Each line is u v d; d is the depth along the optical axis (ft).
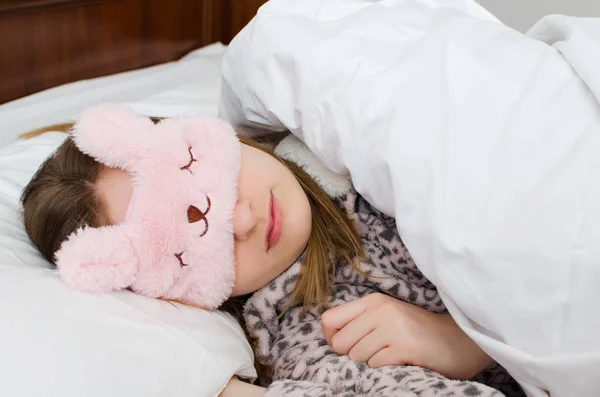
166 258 2.26
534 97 2.18
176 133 2.41
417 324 2.33
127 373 1.96
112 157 2.31
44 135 3.41
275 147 3.05
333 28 2.64
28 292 2.07
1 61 3.99
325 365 2.33
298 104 2.58
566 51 2.30
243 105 2.89
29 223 2.54
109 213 2.33
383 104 2.35
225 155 2.41
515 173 2.07
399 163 2.23
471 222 2.08
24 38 4.08
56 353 1.91
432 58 2.36
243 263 2.41
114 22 4.67
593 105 2.15
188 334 2.15
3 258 2.32
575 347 1.90
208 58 5.16
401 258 2.59
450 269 2.09
